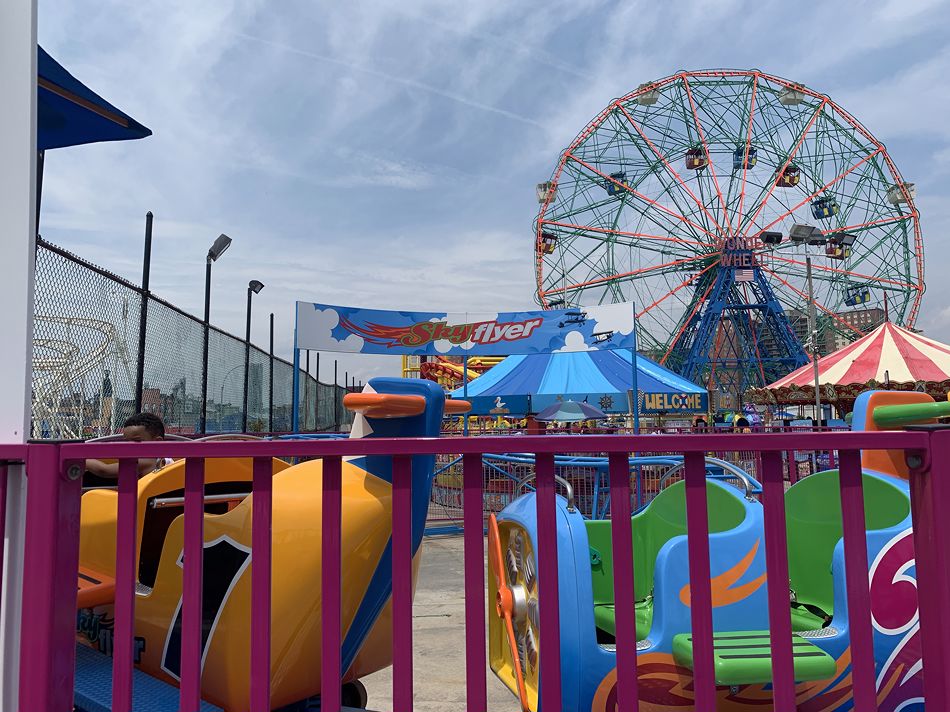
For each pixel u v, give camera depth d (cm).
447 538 888
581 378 1508
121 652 158
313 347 912
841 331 5153
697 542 160
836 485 276
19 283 164
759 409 2355
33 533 155
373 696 362
